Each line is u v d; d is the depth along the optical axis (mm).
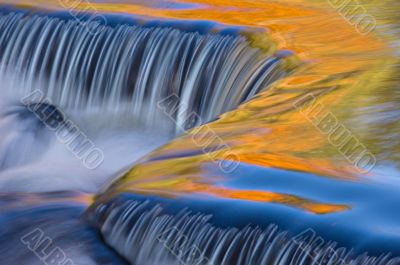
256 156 11453
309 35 17281
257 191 10445
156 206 10266
